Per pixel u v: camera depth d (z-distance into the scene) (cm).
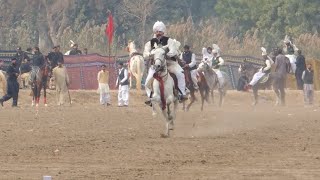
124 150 4844
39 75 9431
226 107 9231
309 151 4784
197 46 14238
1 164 4316
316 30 18000
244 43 14375
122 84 9662
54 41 18462
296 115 7831
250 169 4106
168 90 5684
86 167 4209
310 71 10162
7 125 6519
